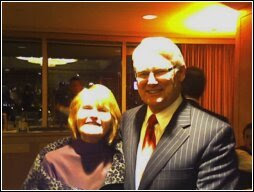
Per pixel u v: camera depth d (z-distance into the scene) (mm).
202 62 4977
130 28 4328
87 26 4223
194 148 1153
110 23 4020
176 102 1280
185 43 4887
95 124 1306
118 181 1277
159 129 1274
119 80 4855
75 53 4727
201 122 1194
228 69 5062
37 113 4602
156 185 1166
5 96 4453
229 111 5051
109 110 1336
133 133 1347
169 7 3186
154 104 1239
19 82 4539
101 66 4812
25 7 3197
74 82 4703
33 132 4441
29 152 4406
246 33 3033
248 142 2490
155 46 1219
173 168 1154
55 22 3986
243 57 3092
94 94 1331
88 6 3162
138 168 1258
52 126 4617
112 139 1350
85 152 1316
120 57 4832
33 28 4359
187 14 3502
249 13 2975
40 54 4602
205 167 1138
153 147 1258
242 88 3100
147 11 3377
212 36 4832
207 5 3105
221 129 1160
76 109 1332
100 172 1297
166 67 1206
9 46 4477
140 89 1258
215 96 5039
